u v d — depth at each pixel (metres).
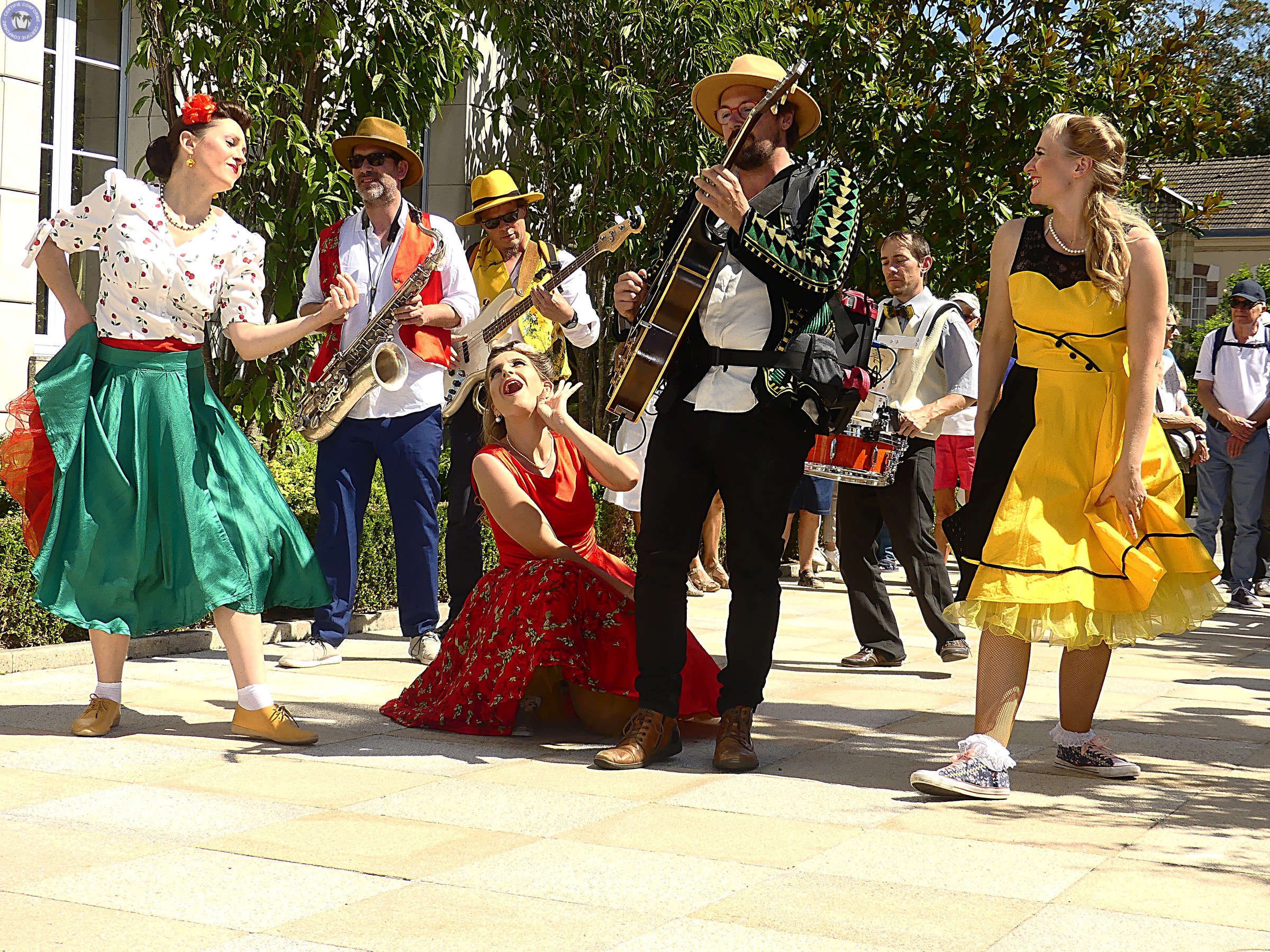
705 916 2.86
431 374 6.27
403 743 4.54
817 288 4.08
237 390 7.89
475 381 6.39
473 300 6.40
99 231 4.42
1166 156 13.11
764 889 3.05
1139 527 4.05
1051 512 3.96
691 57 9.48
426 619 6.28
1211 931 2.83
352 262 6.27
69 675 5.60
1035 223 4.15
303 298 6.44
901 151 11.13
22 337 7.47
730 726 4.28
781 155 4.35
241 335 4.57
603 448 4.79
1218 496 9.88
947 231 11.31
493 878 3.09
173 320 4.47
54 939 2.68
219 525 4.42
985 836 3.53
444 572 8.44
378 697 5.36
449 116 10.52
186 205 4.53
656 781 4.08
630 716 4.68
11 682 5.41
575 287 6.60
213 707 5.02
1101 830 3.61
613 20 9.57
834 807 3.80
